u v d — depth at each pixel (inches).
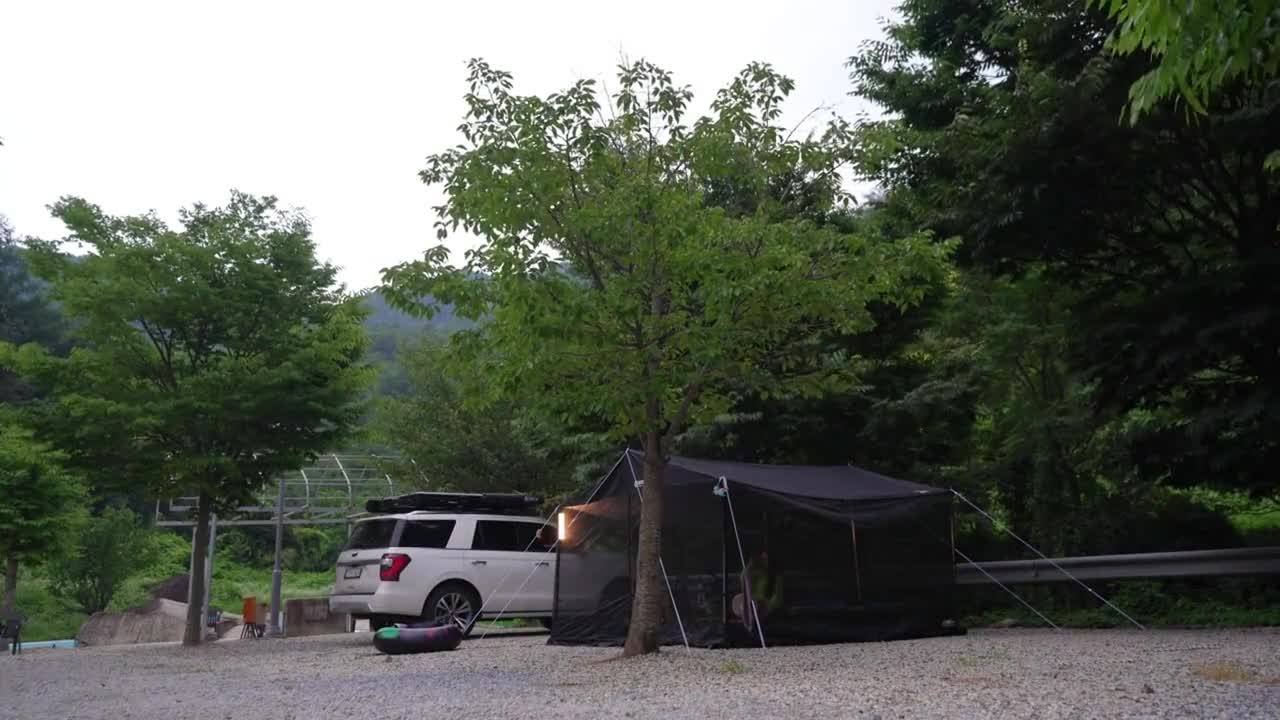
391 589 583.5
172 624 987.9
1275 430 499.5
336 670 418.6
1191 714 230.2
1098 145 501.0
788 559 486.6
